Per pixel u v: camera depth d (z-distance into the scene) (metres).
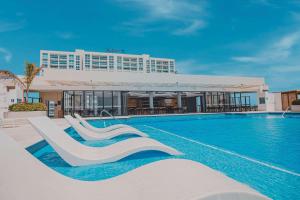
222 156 4.90
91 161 4.08
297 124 13.05
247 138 7.84
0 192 1.65
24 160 2.04
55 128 4.55
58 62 103.94
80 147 4.59
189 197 1.58
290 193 2.87
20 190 1.74
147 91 23.98
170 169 2.19
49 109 22.69
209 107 27.80
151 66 115.75
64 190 2.03
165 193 1.74
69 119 7.43
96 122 17.91
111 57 107.75
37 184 1.90
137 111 24.33
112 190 2.09
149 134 9.41
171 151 4.70
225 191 1.60
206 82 28.81
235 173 3.68
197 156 4.89
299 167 4.02
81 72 22.98
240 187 1.70
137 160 4.51
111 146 4.81
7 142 2.02
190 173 2.01
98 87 22.12
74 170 3.89
